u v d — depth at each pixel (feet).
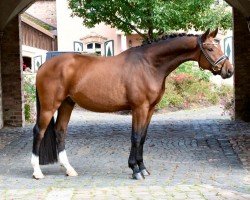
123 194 22.71
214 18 70.64
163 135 43.62
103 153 34.78
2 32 51.44
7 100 52.37
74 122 56.80
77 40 113.19
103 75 26.40
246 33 53.57
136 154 26.32
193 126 50.06
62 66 26.68
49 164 28.58
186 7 65.82
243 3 48.16
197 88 79.77
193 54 26.45
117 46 111.65
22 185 25.05
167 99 70.95
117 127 50.72
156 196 22.25
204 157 32.48
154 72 26.25
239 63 54.03
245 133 43.47
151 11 65.36
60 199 22.00
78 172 28.22
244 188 23.56
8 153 35.19
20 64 52.37
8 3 48.55
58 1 113.09
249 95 54.03
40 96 27.04
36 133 27.02
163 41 26.45
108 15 68.03
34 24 105.19
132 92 26.00
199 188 23.59
